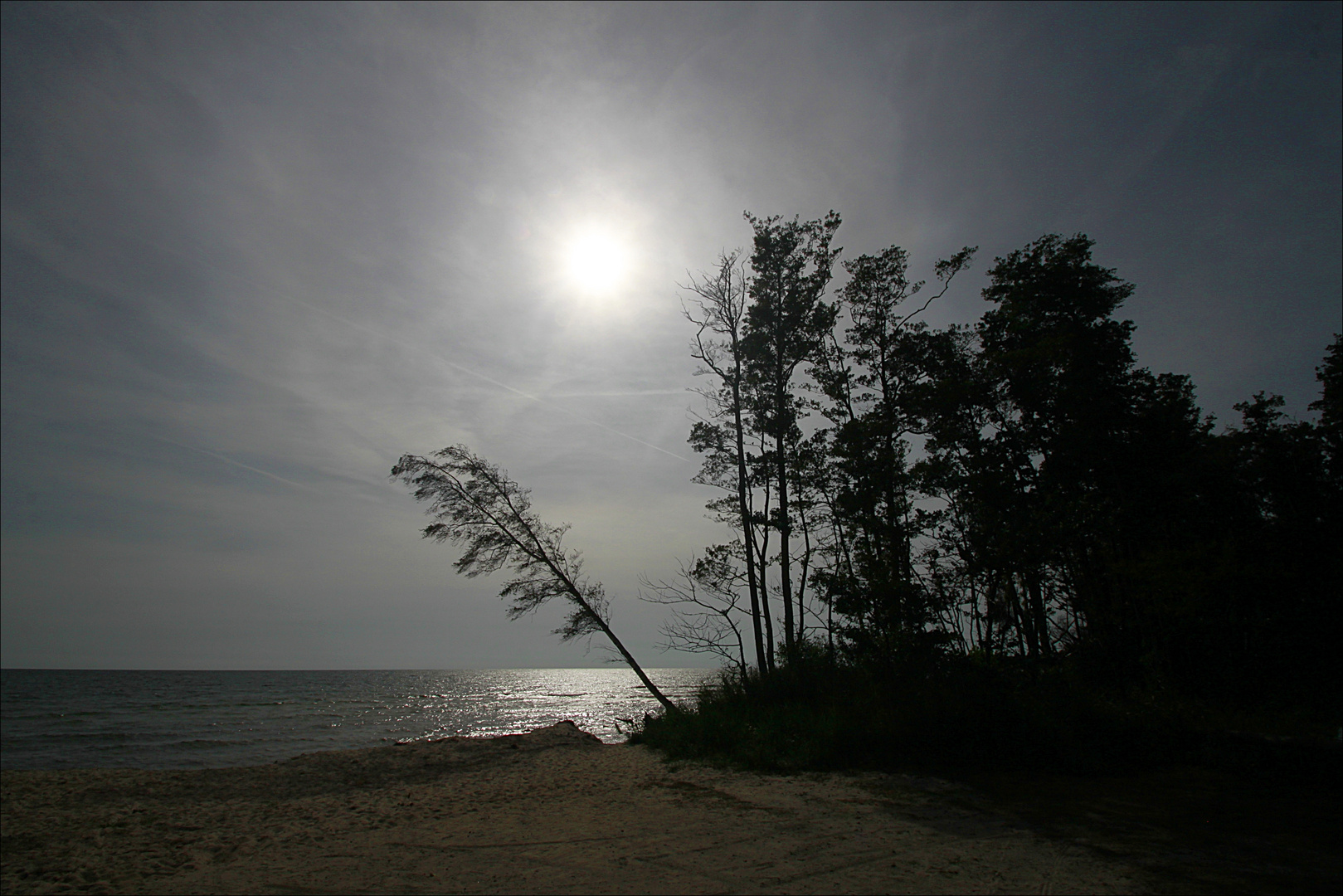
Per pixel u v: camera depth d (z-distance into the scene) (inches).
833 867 252.2
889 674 586.9
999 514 681.0
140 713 2036.2
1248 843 277.9
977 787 389.1
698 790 411.5
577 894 229.9
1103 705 494.3
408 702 2736.2
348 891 249.6
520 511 964.6
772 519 821.2
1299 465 816.9
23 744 1247.5
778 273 894.4
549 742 923.4
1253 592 683.4
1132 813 328.5
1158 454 853.2
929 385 834.2
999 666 563.8
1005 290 958.4
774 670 675.4
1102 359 874.8
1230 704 572.1
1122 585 732.7
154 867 323.0
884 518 732.0
